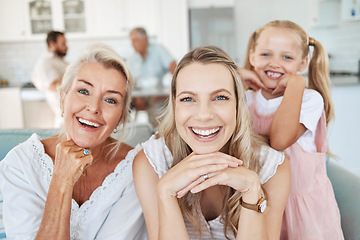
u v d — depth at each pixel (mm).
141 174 1108
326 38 4836
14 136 1489
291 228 1268
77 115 1030
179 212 967
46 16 5230
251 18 5340
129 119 1197
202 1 5523
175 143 1100
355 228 1222
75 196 1118
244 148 1061
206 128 944
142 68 4504
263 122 1360
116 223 1114
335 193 1415
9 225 1041
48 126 4766
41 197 1092
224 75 947
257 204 957
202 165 949
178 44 5492
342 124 3240
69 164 961
